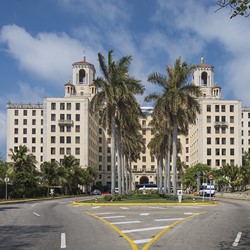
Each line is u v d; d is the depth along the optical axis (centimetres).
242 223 1859
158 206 3534
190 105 4550
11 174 5500
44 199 5412
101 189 11288
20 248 1114
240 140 11962
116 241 1238
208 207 3378
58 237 1338
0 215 2398
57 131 11381
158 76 4578
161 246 1141
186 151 14075
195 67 4547
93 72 13300
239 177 9212
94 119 12700
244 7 944
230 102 12038
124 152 7144
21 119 13112
